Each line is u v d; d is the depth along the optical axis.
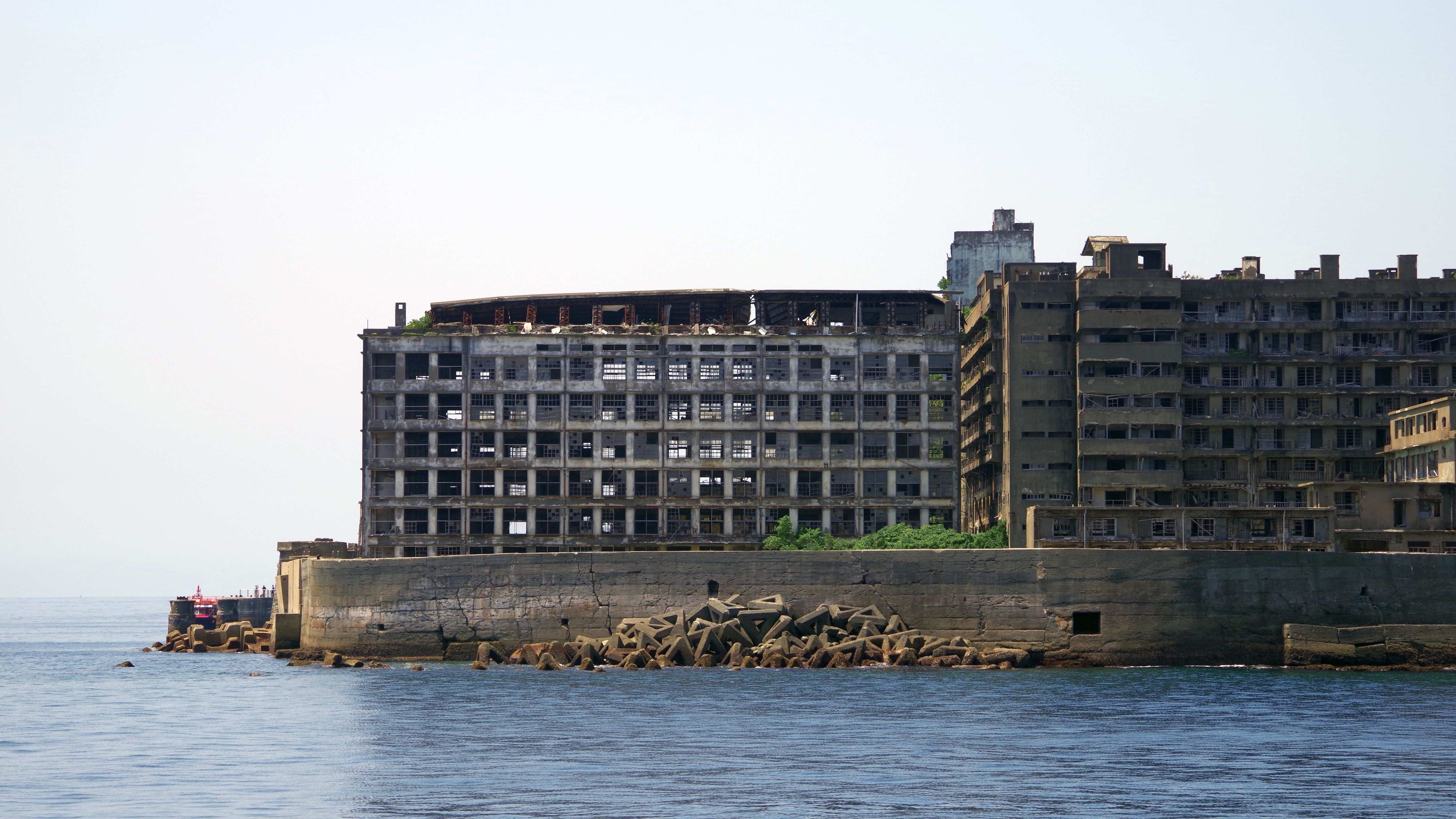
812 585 125.38
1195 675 114.94
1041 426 161.50
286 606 166.12
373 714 94.56
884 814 62.41
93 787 68.88
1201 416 163.62
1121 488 158.62
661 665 121.00
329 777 71.06
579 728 86.31
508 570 130.12
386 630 133.50
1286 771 71.81
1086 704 96.50
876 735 83.00
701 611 125.12
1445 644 119.44
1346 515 151.25
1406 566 121.94
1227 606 121.81
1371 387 164.75
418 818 61.69
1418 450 155.12
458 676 118.31
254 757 77.31
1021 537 158.75
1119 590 121.56
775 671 118.44
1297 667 120.31
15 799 66.19
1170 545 147.38
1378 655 119.25
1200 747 79.00
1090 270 165.12
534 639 129.00
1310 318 166.00
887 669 118.69
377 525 169.00
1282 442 164.50
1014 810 63.09
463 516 168.62
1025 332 162.50
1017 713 92.25
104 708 101.50
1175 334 161.00
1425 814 62.59
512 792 66.94
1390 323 164.62
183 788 68.62
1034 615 121.81
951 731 84.50
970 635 122.69
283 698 106.38
